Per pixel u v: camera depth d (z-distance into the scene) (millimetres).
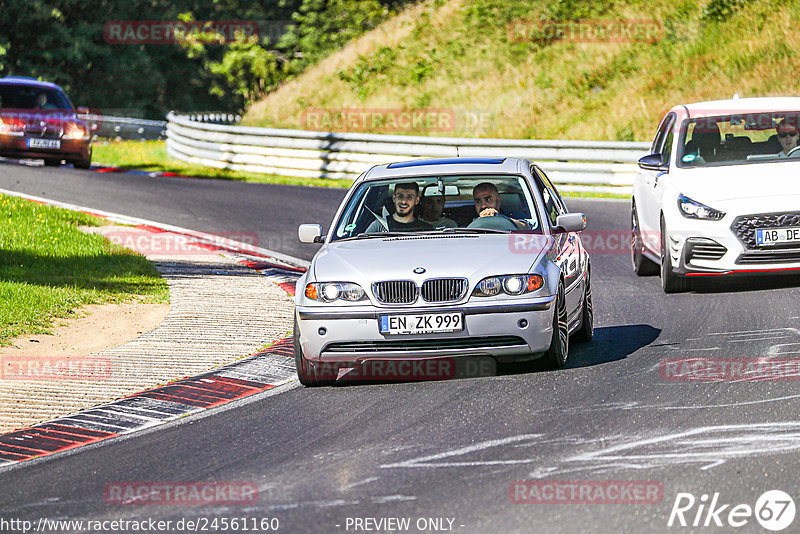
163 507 20203
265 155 97812
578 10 123812
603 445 22562
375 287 29266
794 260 40938
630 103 105812
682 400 25984
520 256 30062
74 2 189125
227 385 30672
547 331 29438
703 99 103312
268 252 57812
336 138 93938
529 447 22719
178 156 108375
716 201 41656
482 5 129875
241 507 19906
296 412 27344
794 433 22656
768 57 105938
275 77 184375
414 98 117250
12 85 95438
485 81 116625
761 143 45375
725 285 44062
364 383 30391
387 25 138875
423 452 22828
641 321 38000
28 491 21828
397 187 33469
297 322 29938
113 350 34719
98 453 24531
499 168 34125
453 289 29141
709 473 20344
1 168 91312
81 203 73312
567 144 85125
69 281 44781
